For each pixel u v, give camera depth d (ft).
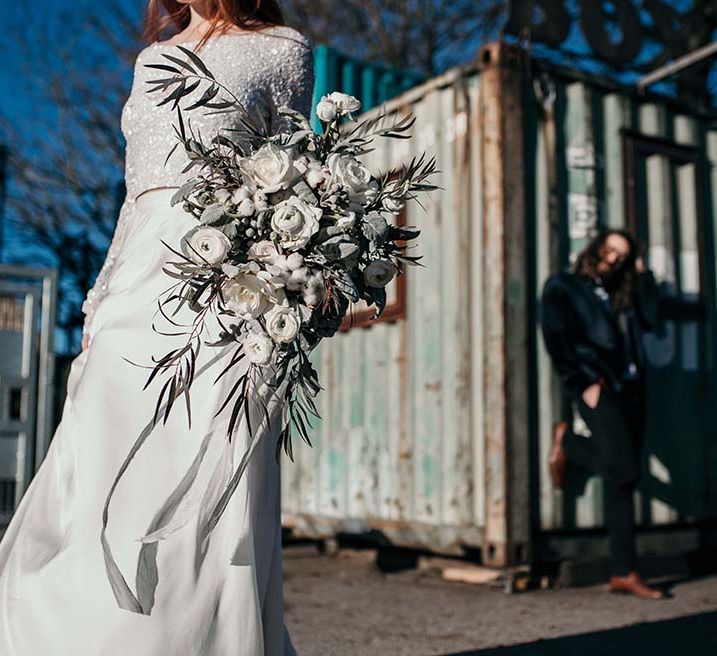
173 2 8.21
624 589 16.93
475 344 18.38
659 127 21.20
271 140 6.56
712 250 22.06
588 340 16.84
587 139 19.53
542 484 17.93
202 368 6.64
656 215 20.92
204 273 6.22
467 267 18.71
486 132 18.19
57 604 6.07
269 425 6.49
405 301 20.24
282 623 7.32
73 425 6.72
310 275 6.20
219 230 6.17
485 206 18.07
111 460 6.45
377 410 20.94
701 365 21.25
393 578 18.93
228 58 7.20
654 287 19.92
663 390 20.42
